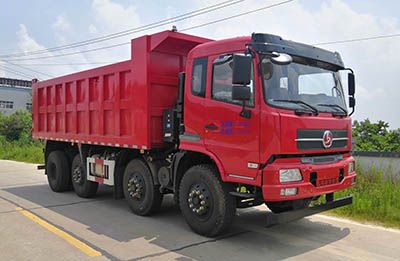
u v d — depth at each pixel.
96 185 9.06
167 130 6.87
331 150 5.71
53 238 5.85
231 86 5.50
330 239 5.89
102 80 8.05
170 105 7.14
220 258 5.06
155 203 7.06
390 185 8.15
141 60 6.92
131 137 7.20
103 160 8.23
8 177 12.69
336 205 5.87
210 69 5.86
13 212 7.50
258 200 5.77
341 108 6.23
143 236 5.99
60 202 8.52
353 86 6.53
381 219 6.91
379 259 5.10
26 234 6.04
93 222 6.79
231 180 5.46
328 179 5.57
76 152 9.73
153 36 6.77
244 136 5.30
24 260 4.94
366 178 9.12
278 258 5.07
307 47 5.81
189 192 6.11
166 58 7.09
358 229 6.42
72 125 9.20
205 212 5.84
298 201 5.86
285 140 5.07
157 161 7.03
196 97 6.05
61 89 9.64
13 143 28.05
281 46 5.43
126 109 7.34
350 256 5.19
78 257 5.05
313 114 5.50
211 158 5.74
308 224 6.71
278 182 5.01
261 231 6.28
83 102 8.72
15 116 34.19
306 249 5.44
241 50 5.45
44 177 12.70
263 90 5.16
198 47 6.12
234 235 6.05
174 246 5.52
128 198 7.48
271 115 5.06
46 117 10.40
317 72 5.96
